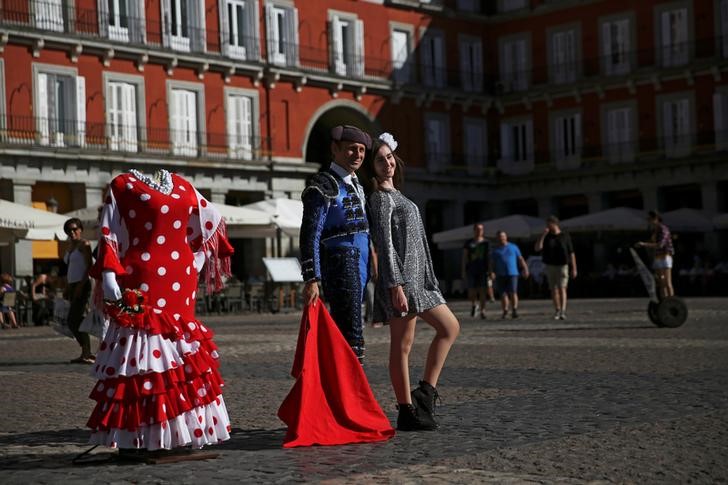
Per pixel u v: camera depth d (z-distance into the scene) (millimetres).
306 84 41562
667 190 45656
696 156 43375
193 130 38219
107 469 5949
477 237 22703
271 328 21328
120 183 6199
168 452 6215
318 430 6695
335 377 6816
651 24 45250
